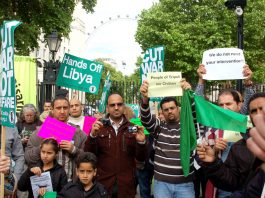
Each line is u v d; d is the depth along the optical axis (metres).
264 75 27.11
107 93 8.95
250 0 26.73
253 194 2.33
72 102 6.68
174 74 4.56
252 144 1.58
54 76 12.98
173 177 5.02
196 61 26.70
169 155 5.06
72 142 5.31
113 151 5.16
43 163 5.03
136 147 5.12
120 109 5.20
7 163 3.97
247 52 26.25
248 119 3.97
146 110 5.12
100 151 5.21
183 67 27.34
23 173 5.04
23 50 18.42
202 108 3.97
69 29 20.09
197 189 5.69
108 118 5.36
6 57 3.97
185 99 4.23
